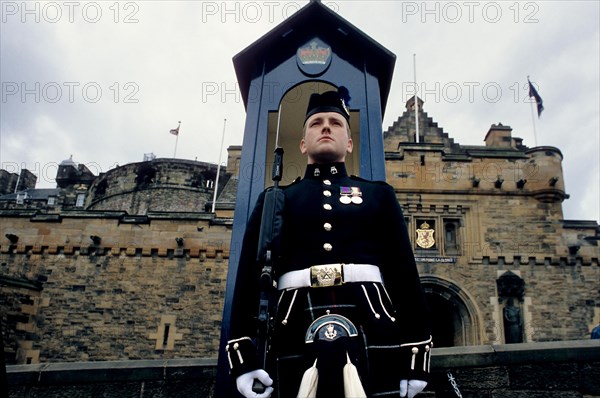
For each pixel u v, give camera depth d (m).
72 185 37.78
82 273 18.64
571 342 4.11
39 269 18.69
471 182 20.77
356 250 2.29
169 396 4.25
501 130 25.81
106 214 19.22
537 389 3.96
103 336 17.92
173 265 18.72
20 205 41.19
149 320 18.12
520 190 20.72
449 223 20.66
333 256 2.25
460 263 19.92
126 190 30.97
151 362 4.37
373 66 4.17
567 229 20.27
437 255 19.97
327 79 4.10
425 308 2.24
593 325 19.08
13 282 17.80
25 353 17.44
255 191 3.77
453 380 4.02
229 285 3.43
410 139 24.72
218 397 3.10
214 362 4.36
